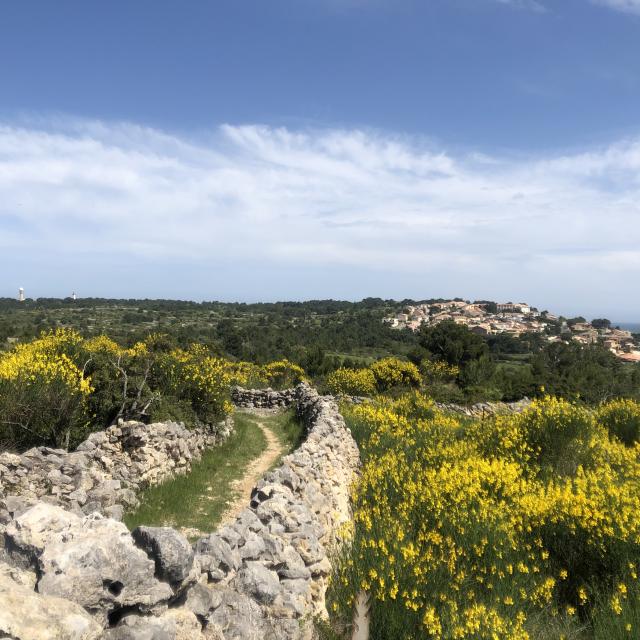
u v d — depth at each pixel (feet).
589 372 136.77
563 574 21.99
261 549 15.65
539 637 19.34
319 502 23.98
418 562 19.61
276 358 157.48
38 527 10.96
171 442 33.78
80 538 10.53
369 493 30.35
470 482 28.48
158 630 10.29
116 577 10.31
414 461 37.22
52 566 9.84
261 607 13.88
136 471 29.91
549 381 111.96
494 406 77.97
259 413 73.20
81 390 34.37
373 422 48.85
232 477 35.60
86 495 24.03
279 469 23.03
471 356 127.85
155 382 43.45
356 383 91.97
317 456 29.48
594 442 39.78
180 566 11.34
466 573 21.45
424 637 17.13
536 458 39.04
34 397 31.91
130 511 26.25
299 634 14.12
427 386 104.17
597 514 23.18
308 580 16.20
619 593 20.45
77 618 9.01
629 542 22.44
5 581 9.36
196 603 11.88
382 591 17.58
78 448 28.22
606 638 18.81
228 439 47.39
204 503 29.48
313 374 127.75
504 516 25.39
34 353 39.06
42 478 23.41
